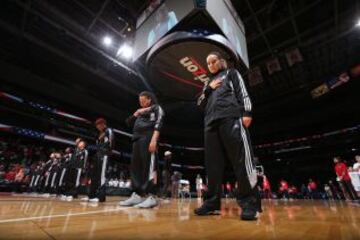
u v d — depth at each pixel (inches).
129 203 106.0
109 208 94.0
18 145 515.8
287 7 357.1
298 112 753.0
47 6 350.3
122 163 745.0
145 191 104.0
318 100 679.1
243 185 63.6
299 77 572.7
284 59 490.3
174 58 199.5
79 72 525.7
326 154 837.2
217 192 73.1
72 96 553.9
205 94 82.7
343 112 645.9
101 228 39.8
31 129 540.4
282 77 573.6
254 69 497.0
